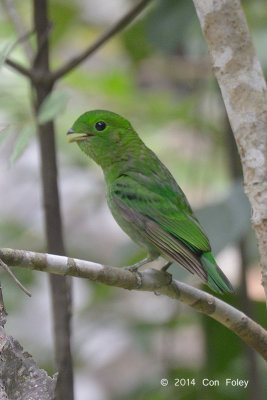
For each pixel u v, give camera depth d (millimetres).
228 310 7875
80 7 16234
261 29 12664
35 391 5984
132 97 15180
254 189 6676
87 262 7207
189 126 15047
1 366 5969
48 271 6984
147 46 14867
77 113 15422
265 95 6871
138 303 14703
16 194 17234
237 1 6957
